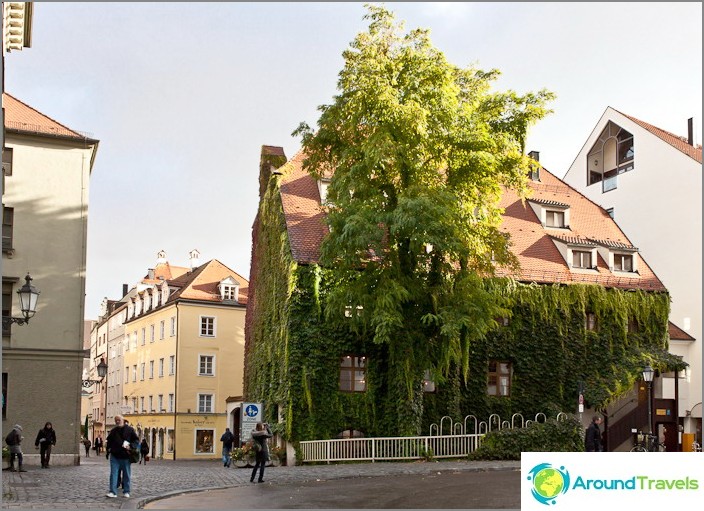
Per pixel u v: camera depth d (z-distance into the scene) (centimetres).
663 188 4888
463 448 3278
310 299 3481
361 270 3281
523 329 3834
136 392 7375
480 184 3219
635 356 3959
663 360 3922
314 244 3603
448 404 3591
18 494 1891
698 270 4616
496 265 3869
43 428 3253
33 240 3412
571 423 3300
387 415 3438
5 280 3325
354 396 3453
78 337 3394
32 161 3469
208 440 6325
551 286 3916
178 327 6378
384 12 3139
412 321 3284
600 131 5400
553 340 3872
